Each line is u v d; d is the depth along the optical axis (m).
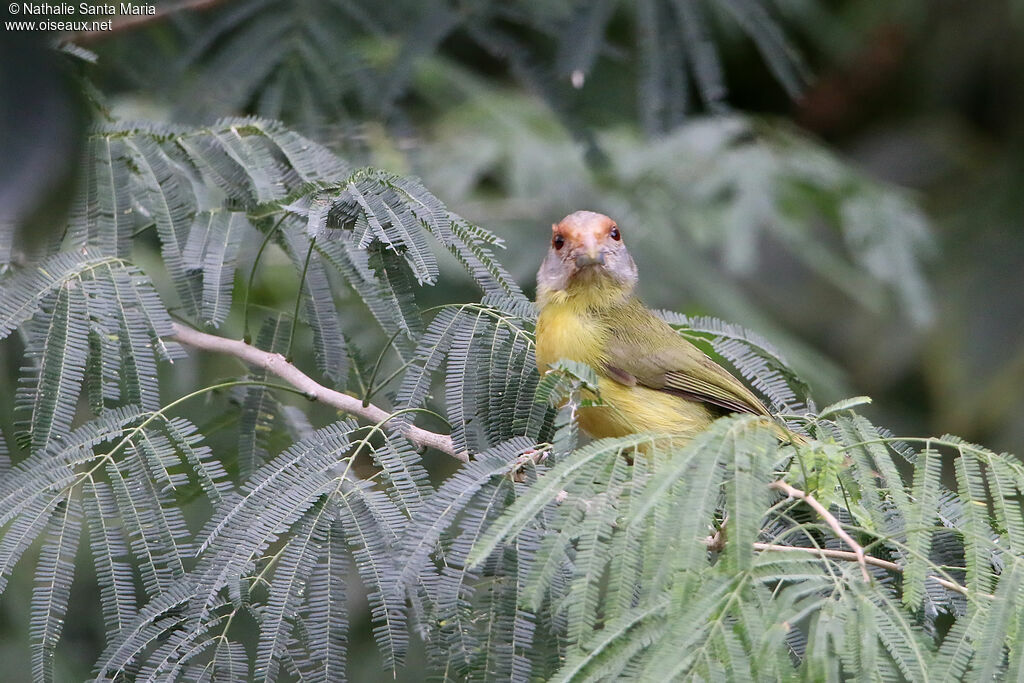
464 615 5.95
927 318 13.62
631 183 14.84
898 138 19.48
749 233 13.95
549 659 5.96
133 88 10.70
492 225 14.51
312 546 6.18
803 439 6.26
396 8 10.87
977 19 18.86
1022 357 16.62
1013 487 5.72
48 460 6.50
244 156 8.50
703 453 5.18
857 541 6.07
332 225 7.72
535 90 10.81
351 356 8.77
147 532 6.33
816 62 19.47
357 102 10.66
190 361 11.23
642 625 4.89
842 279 15.20
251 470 8.43
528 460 6.28
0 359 7.96
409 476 6.52
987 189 17.98
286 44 10.62
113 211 7.76
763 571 4.95
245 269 9.79
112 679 5.89
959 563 6.39
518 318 7.68
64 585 6.18
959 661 5.00
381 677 11.48
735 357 8.99
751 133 15.81
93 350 7.06
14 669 9.45
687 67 11.00
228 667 6.00
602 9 10.77
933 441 6.04
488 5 10.79
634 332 9.52
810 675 4.57
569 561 5.70
